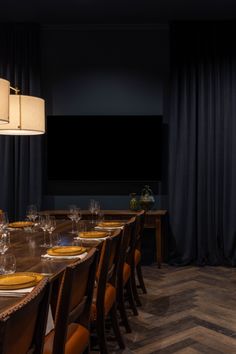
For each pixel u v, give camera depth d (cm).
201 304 356
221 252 518
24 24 529
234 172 512
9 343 100
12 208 528
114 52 543
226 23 516
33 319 116
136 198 540
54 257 216
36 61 527
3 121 245
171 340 280
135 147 536
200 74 514
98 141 539
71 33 543
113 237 228
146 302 363
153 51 541
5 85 241
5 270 182
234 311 337
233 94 514
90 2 467
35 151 526
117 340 267
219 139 515
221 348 266
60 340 148
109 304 243
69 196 546
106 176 539
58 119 539
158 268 498
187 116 517
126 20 523
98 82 545
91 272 177
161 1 465
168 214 531
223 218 514
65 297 146
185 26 518
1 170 524
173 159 521
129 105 543
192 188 515
